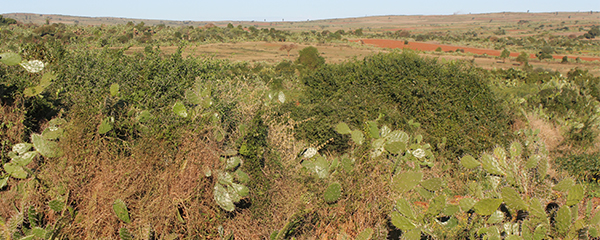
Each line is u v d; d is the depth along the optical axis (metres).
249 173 3.07
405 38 116.38
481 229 2.70
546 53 71.56
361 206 3.10
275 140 3.43
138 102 3.72
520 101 8.23
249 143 3.11
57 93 3.49
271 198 3.04
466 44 97.75
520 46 97.94
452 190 4.24
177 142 2.86
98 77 3.87
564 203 2.73
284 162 3.30
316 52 35.12
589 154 5.97
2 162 2.79
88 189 2.64
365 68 7.00
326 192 3.03
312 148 3.71
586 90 10.09
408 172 3.16
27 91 3.06
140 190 2.66
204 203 2.86
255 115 3.37
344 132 3.66
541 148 5.09
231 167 2.98
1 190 2.77
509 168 2.99
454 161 5.67
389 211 3.09
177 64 4.49
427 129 6.13
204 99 3.28
